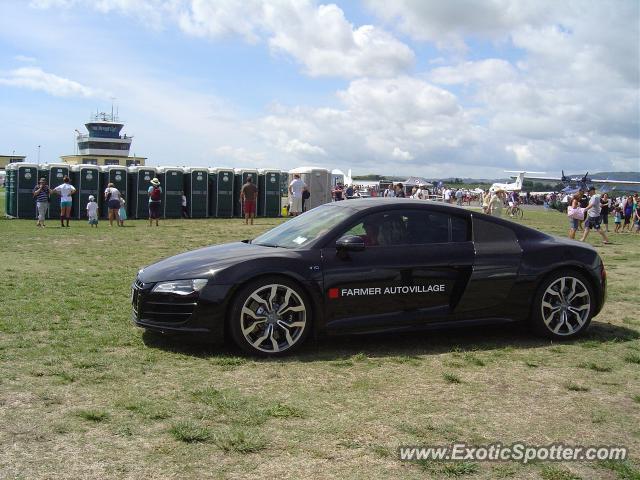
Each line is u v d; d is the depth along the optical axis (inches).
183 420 142.8
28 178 1039.6
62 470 116.8
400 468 122.0
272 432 138.3
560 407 159.5
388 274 214.1
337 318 210.8
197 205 1155.3
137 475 115.8
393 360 201.8
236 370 186.5
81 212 1066.7
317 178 1250.6
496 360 204.4
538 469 123.3
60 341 212.2
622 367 197.6
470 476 119.7
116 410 148.8
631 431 143.9
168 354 201.2
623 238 836.0
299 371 187.5
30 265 421.4
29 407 149.2
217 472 118.0
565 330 233.8
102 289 323.0
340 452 128.7
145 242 618.5
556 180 3385.8
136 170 1111.0
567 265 232.7
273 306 204.5
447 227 227.8
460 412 154.3
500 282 226.2
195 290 200.8
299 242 220.2
